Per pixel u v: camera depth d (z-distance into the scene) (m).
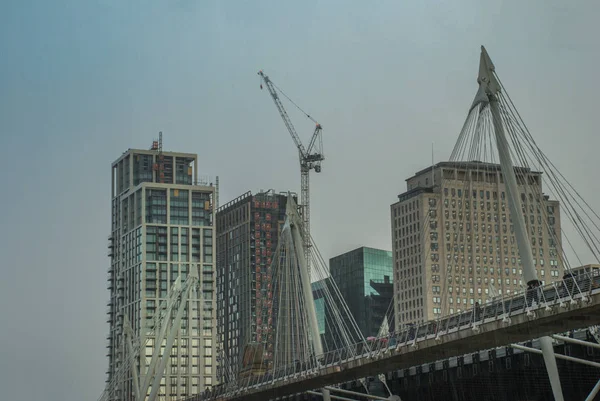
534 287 118.81
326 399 186.00
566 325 115.19
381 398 174.25
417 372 176.75
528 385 156.12
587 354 145.75
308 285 198.12
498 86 134.62
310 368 171.50
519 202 127.56
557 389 127.94
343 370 155.50
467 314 130.50
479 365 164.38
